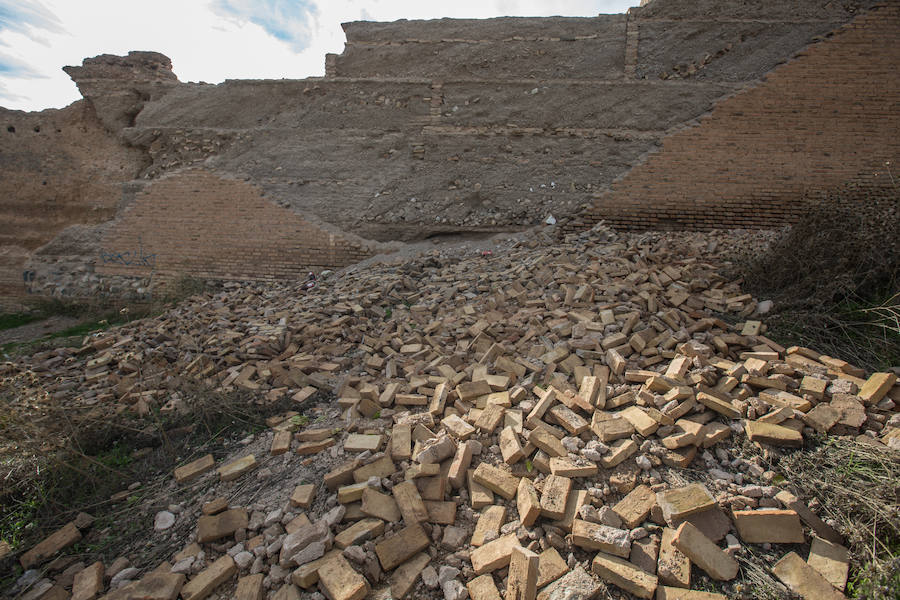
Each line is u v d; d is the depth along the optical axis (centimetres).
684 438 297
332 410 423
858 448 285
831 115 800
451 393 393
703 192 846
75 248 1011
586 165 885
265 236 951
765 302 490
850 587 228
